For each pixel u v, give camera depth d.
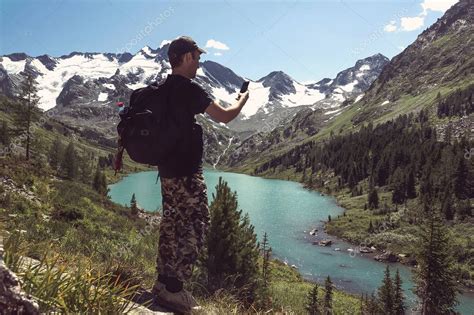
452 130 198.50
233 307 5.00
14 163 38.12
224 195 15.02
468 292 63.75
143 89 3.89
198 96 3.79
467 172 119.94
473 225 99.31
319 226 102.94
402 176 138.50
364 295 55.06
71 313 2.93
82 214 28.34
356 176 180.88
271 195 159.25
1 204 23.02
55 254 4.62
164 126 3.71
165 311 3.95
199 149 3.97
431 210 39.84
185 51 3.86
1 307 2.21
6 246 3.76
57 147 91.00
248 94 4.10
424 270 38.59
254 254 15.24
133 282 4.55
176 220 4.01
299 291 43.34
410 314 48.69
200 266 14.38
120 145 3.85
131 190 143.25
